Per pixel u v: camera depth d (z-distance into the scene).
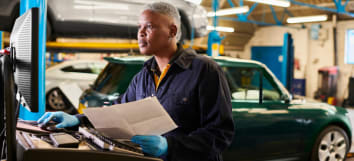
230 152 3.39
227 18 14.60
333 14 15.23
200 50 7.17
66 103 6.52
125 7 6.68
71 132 1.31
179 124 1.38
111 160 1.01
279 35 17.88
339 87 15.20
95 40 6.73
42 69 2.05
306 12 15.62
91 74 7.92
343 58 15.20
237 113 3.44
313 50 16.41
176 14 1.40
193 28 6.72
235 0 15.55
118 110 1.12
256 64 3.80
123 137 1.19
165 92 1.40
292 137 3.85
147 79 1.50
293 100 4.14
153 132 1.19
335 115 4.21
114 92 3.99
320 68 15.46
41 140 1.13
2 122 1.22
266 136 3.64
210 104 1.33
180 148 1.23
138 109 1.13
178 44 1.44
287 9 15.83
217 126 1.32
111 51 6.86
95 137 1.14
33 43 1.17
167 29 1.36
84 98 4.08
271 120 3.67
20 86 1.25
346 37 15.04
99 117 1.16
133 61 3.97
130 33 6.81
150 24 1.34
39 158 0.92
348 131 4.45
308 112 3.97
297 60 16.88
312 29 16.16
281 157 3.79
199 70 1.36
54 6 6.30
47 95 7.42
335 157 4.37
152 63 1.49
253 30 18.97
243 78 3.84
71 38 6.54
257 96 3.72
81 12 6.46
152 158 1.09
